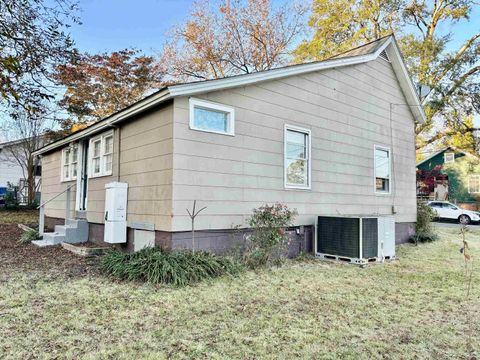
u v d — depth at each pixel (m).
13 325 3.55
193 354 3.04
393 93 10.86
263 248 6.50
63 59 8.55
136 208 6.85
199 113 6.25
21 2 7.13
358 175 9.35
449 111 18.84
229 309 4.17
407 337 3.52
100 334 3.39
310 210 8.00
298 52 20.84
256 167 6.97
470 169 22.67
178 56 20.38
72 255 7.19
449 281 5.78
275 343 3.30
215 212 6.29
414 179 11.54
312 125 8.16
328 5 20.22
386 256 7.55
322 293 4.97
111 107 18.28
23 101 8.65
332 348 3.23
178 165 5.86
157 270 5.16
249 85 6.91
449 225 18.00
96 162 8.95
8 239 9.52
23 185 21.05
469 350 3.25
